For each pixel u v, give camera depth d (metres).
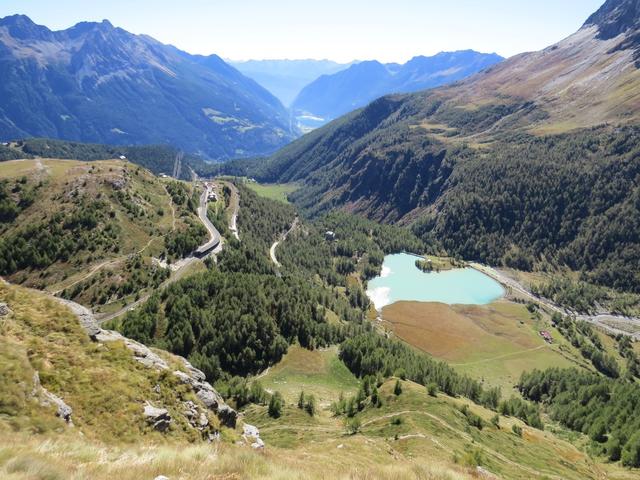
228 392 123.38
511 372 198.38
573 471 98.38
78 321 50.75
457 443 85.88
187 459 30.14
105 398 41.94
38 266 196.25
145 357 52.78
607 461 119.88
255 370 150.38
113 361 48.28
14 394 34.47
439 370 153.12
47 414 35.12
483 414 123.06
